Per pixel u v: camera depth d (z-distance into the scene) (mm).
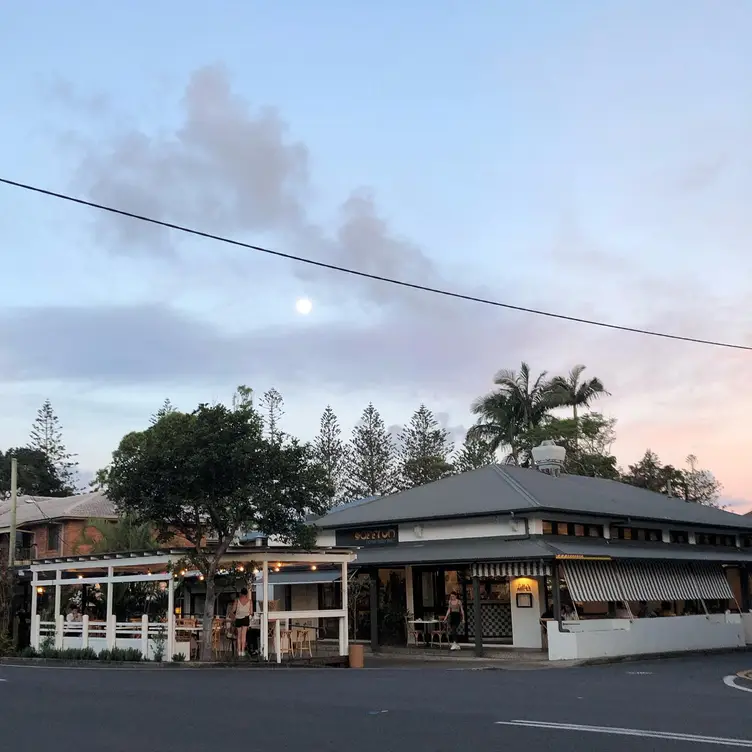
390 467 65750
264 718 11797
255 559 23750
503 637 28594
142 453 22969
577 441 55344
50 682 17406
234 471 22578
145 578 24797
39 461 75250
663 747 9438
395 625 30125
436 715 11945
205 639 23344
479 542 28094
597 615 29172
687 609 33281
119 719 11883
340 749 9461
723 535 37531
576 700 13812
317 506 23734
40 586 29531
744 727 10812
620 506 31922
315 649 26266
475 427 58625
